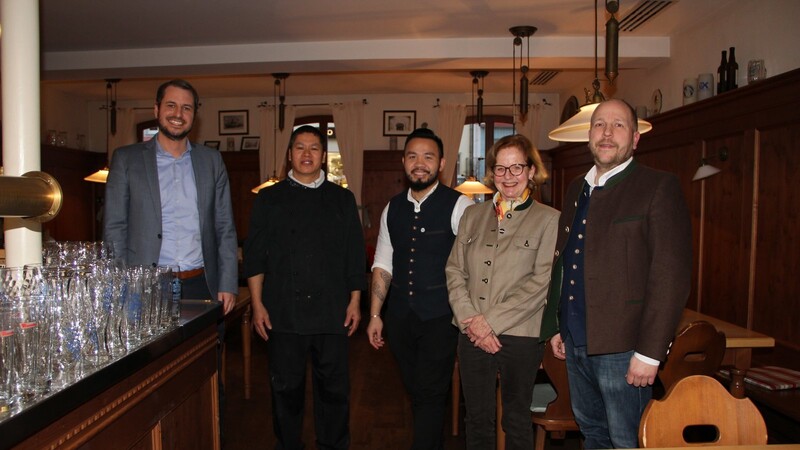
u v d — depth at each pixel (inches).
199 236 94.7
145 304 62.3
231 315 136.3
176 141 93.0
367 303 291.1
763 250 150.8
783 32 155.2
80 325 52.0
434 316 95.2
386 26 204.5
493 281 84.8
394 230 100.4
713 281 175.2
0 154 120.6
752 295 155.1
